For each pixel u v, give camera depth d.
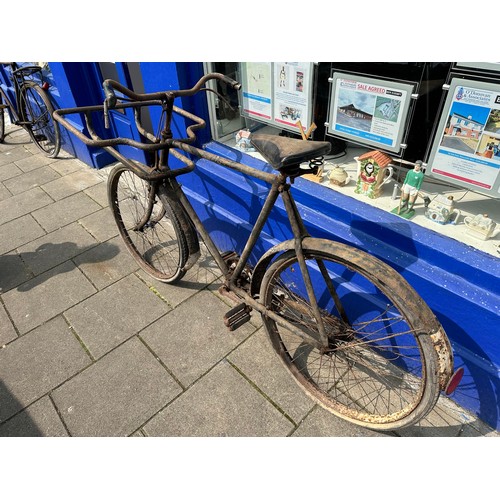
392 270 1.49
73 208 3.74
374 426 1.81
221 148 2.79
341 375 2.18
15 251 3.21
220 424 1.95
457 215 1.93
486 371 1.76
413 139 1.95
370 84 1.96
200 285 2.77
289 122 2.46
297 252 1.66
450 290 1.74
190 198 3.01
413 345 2.03
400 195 2.17
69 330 2.48
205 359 2.26
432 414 1.97
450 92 1.69
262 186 2.48
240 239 2.78
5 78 5.30
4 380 2.20
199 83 2.05
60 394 2.12
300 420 1.96
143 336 2.41
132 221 3.48
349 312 2.23
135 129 3.80
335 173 2.27
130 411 2.02
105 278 2.88
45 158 4.79
